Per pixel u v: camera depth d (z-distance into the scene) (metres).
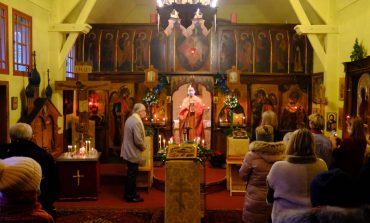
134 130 6.99
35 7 7.85
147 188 7.97
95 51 10.67
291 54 10.62
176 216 5.02
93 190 7.27
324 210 1.88
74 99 10.34
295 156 3.14
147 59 10.70
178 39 10.65
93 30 10.63
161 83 10.44
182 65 10.70
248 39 10.63
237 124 10.35
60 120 8.78
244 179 4.28
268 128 4.49
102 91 10.68
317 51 8.91
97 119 10.68
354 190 1.91
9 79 6.70
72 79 10.48
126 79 10.70
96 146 10.71
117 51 10.67
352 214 1.83
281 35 10.62
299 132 3.16
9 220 2.40
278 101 10.66
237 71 10.19
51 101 7.77
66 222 6.07
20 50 7.20
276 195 3.14
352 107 6.90
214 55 10.65
